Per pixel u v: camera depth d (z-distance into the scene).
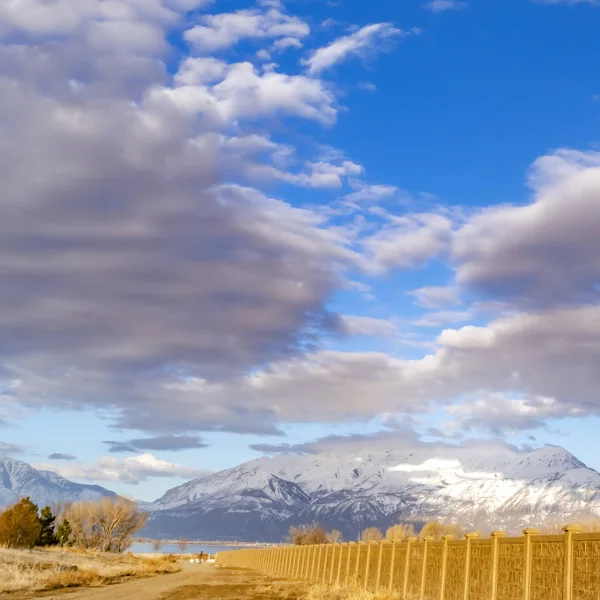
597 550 20.73
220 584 52.34
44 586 41.16
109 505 120.44
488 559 27.38
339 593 38.06
